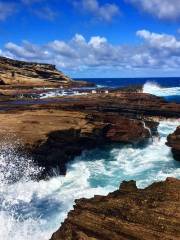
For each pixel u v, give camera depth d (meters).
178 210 10.97
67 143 23.17
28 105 39.50
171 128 28.98
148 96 43.69
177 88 83.81
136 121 27.14
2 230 14.49
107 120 26.94
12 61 89.12
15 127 24.02
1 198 17.75
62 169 21.67
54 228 14.33
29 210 16.31
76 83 94.38
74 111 30.92
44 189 19.03
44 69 94.00
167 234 10.12
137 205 11.53
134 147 25.78
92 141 24.88
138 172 20.25
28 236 13.96
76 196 17.53
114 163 22.39
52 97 52.66
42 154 21.47
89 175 20.34
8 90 67.06
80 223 11.25
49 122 25.28
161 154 23.47
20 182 19.92
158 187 12.62
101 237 10.61
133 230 10.50
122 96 44.06
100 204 11.88
